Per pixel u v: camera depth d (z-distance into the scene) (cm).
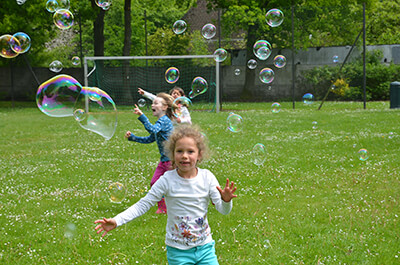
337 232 422
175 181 283
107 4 942
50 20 2420
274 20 939
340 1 2677
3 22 2264
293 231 429
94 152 909
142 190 588
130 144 1024
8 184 633
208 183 286
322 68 2569
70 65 3341
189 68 2573
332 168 705
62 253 386
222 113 1875
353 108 1978
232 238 410
